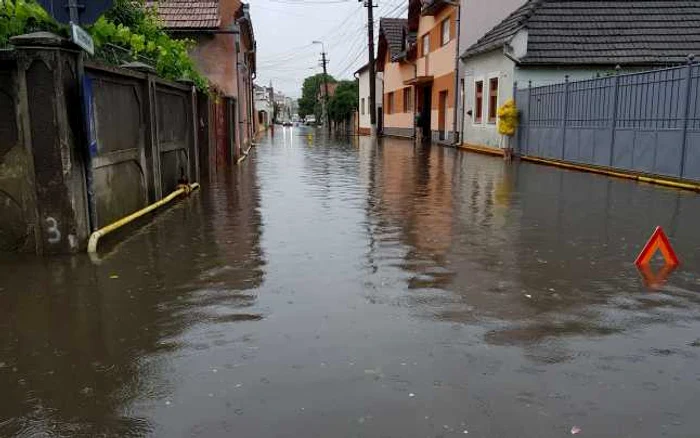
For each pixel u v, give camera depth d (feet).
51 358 11.56
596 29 64.03
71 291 15.61
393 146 94.53
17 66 17.79
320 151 80.89
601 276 17.16
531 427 9.05
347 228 24.04
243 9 81.71
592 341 12.33
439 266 18.15
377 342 12.17
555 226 24.54
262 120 256.73
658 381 10.57
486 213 27.71
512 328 13.01
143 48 32.01
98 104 21.04
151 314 13.89
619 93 45.21
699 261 18.85
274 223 25.14
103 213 21.80
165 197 30.63
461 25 83.20
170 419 9.30
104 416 9.41
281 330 12.84
